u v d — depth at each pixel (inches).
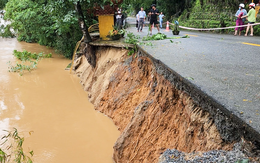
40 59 679.7
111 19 412.5
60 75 538.9
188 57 223.9
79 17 381.4
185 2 848.9
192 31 655.1
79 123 312.3
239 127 101.9
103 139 274.8
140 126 217.9
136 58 307.1
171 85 187.8
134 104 277.3
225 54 239.0
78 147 261.6
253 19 435.5
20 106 373.4
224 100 118.6
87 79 442.0
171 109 189.6
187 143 150.8
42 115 340.8
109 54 374.9
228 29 547.8
